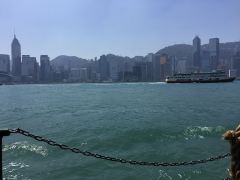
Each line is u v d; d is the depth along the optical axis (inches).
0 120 1765.5
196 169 711.7
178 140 1034.7
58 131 1298.0
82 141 1072.8
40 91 6505.9
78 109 2362.2
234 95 3654.0
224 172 688.4
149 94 4242.1
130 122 1518.2
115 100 3282.5
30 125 1517.0
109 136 1143.6
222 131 1173.1
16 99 3959.2
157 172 705.6
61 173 722.2
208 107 2257.6
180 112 1952.5
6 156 851.4
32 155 861.2
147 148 943.7
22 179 682.8
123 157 852.0
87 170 740.7
